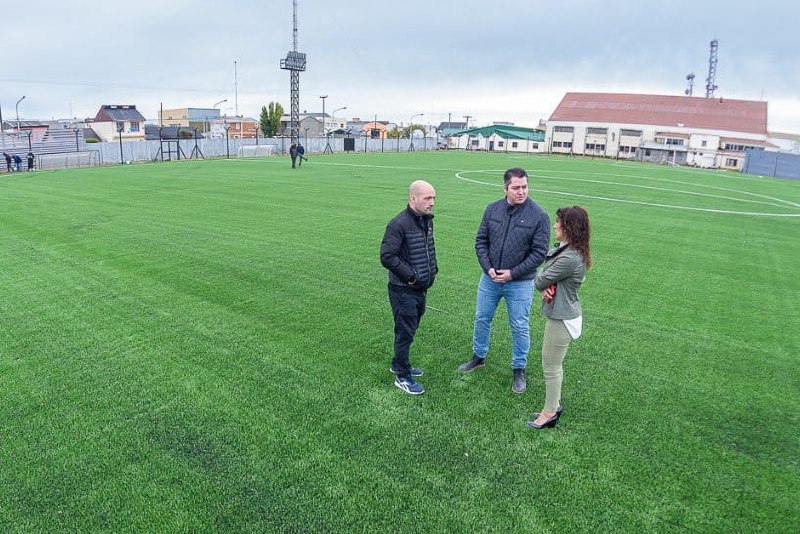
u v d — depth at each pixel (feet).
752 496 10.96
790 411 14.39
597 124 228.43
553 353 12.76
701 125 215.72
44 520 9.96
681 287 25.62
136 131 219.82
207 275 25.29
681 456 12.25
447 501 10.60
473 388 15.15
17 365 15.99
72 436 12.50
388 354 17.17
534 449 12.34
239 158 133.69
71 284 23.67
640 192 66.33
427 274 14.30
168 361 16.37
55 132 112.27
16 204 46.29
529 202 14.90
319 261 28.12
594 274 27.45
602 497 10.84
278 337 18.30
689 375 16.33
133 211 42.88
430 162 120.47
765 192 76.33
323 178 74.33
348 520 10.05
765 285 26.53
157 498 10.54
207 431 12.76
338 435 12.68
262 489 10.83
